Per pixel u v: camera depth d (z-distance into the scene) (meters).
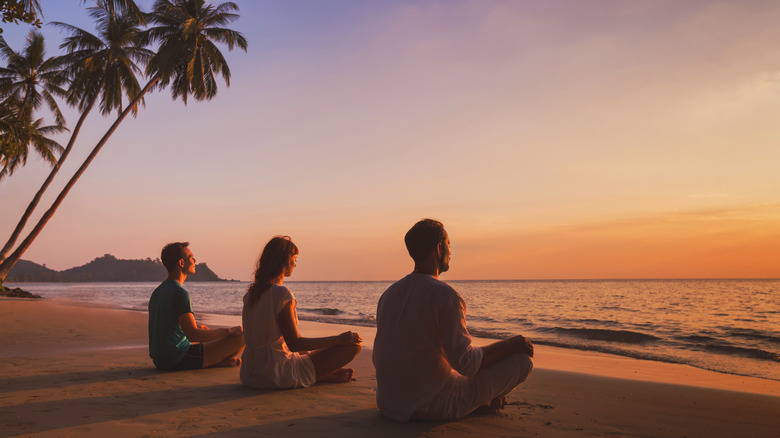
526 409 3.17
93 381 3.93
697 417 3.15
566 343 10.18
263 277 3.65
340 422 2.67
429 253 2.67
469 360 2.46
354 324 13.71
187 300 4.42
